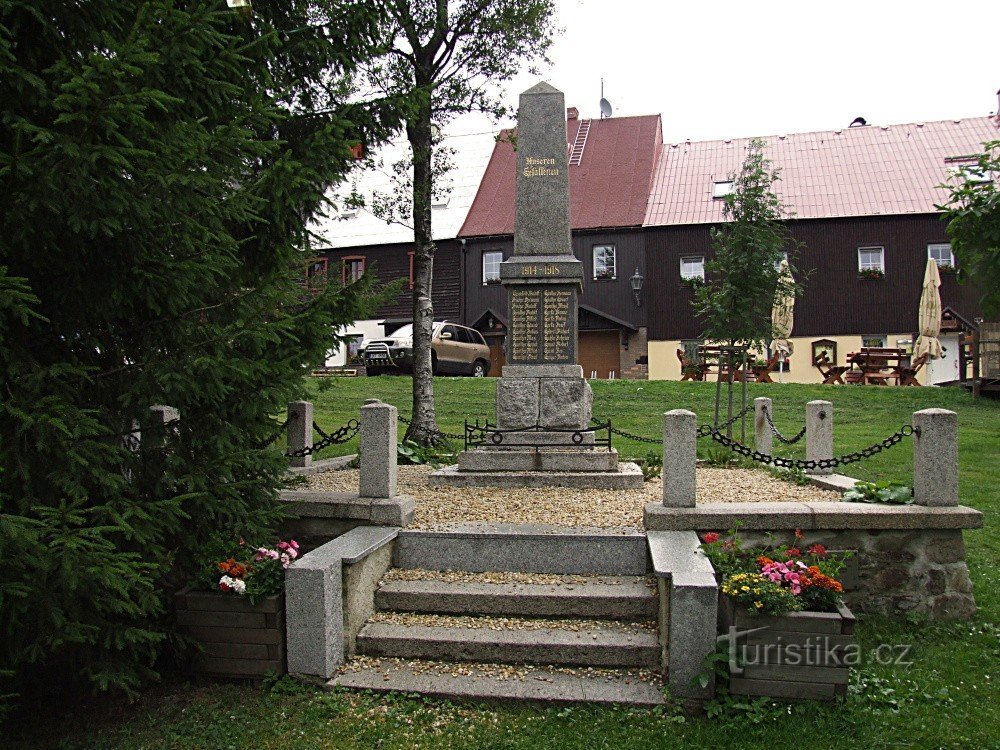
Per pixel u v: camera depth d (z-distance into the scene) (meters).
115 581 3.49
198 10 4.04
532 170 8.66
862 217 25.75
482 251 28.23
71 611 3.73
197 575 4.75
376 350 21.83
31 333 4.16
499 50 10.95
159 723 4.16
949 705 4.16
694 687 4.16
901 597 5.27
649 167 29.30
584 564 5.46
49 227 3.80
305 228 6.11
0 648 3.95
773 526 5.31
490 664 4.67
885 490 5.68
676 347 26.86
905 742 3.84
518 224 8.65
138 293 4.23
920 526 5.24
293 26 7.61
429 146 11.04
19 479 3.78
